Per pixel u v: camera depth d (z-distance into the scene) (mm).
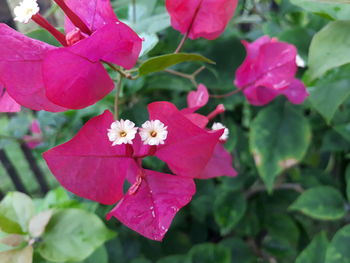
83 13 108
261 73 159
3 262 145
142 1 185
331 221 306
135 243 265
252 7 225
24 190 352
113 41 96
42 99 97
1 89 104
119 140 93
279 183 275
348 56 114
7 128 266
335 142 231
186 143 105
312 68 120
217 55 199
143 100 182
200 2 124
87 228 161
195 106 129
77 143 98
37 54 96
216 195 257
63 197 218
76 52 93
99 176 102
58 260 151
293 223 262
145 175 106
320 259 208
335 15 123
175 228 274
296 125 198
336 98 162
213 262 230
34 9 98
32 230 156
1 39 92
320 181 268
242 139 250
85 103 100
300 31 189
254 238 295
